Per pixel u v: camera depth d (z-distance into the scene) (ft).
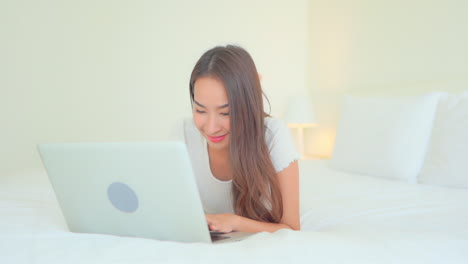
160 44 10.09
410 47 7.87
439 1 7.15
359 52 9.28
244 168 3.31
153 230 2.55
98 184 2.49
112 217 2.61
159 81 10.17
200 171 4.00
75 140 9.61
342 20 9.82
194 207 2.33
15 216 3.07
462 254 2.13
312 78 11.16
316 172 6.63
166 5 10.05
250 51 10.75
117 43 9.74
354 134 6.69
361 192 5.15
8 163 9.09
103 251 2.14
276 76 11.03
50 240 2.41
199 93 3.04
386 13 8.42
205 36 10.47
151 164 2.25
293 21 11.20
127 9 9.75
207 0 10.39
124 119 9.96
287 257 1.98
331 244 2.15
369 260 1.95
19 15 8.94
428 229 3.59
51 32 9.21
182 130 4.11
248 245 2.22
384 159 6.07
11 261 2.08
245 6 10.69
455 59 6.91
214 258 2.01
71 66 9.44
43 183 5.18
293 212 3.48
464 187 5.22
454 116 5.59
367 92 8.48
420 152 5.92
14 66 8.98
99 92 9.71
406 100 6.18
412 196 4.89
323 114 10.65
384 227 3.68
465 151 5.26
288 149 3.54
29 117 9.20
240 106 3.09
